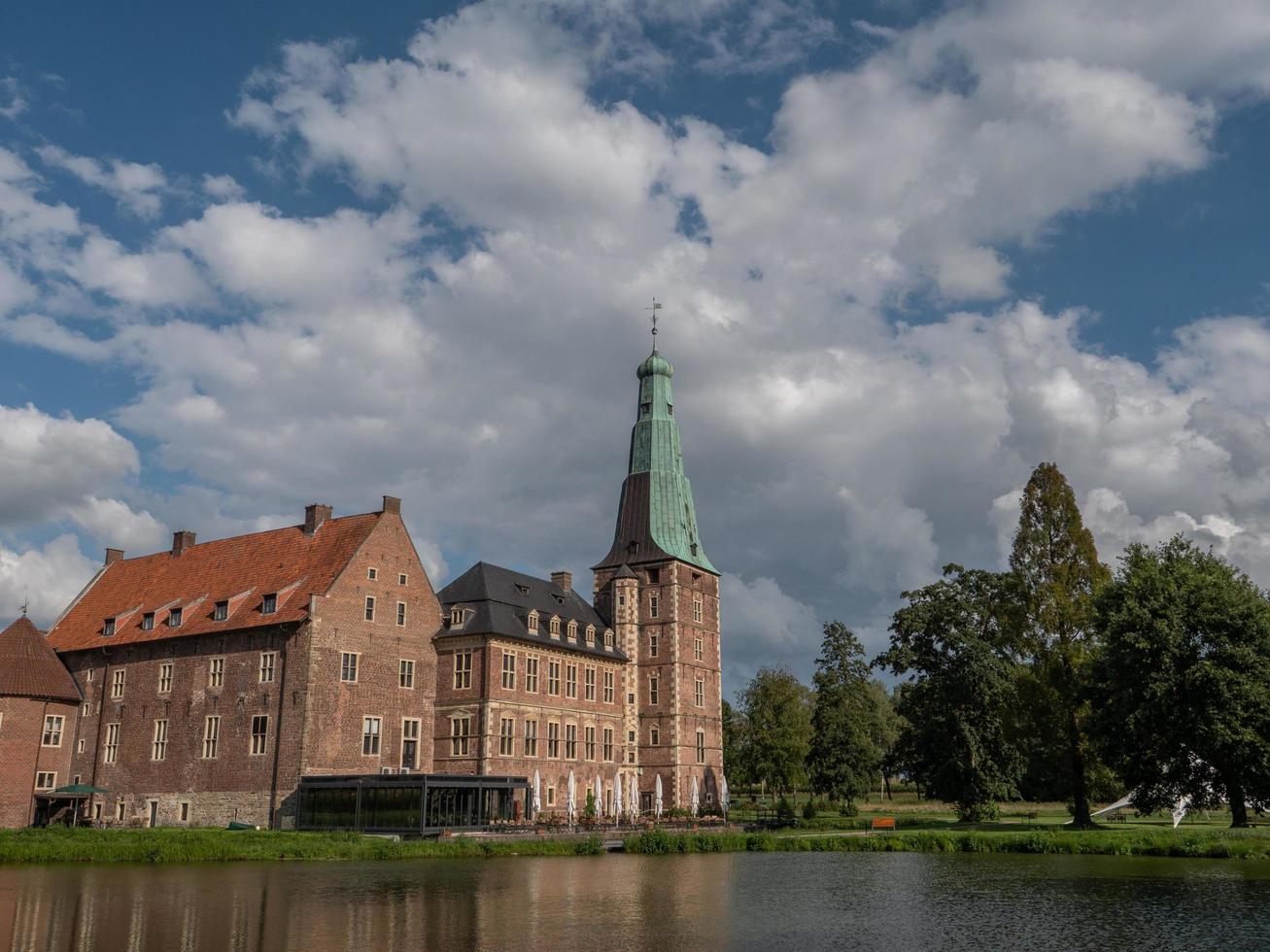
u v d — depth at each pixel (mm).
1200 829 66812
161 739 76688
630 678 94875
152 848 50062
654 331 108688
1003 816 87438
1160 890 41219
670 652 96875
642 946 29359
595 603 100500
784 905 37625
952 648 74375
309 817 67188
